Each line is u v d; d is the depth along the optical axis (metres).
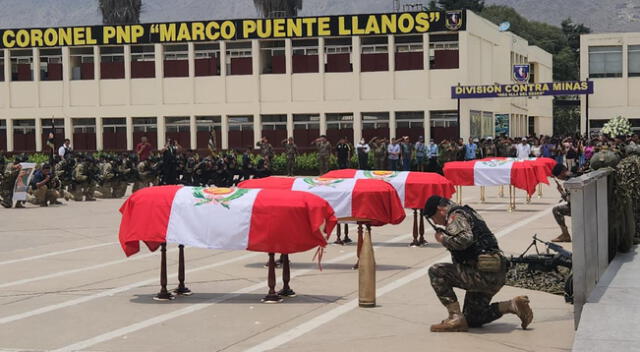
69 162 29.20
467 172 23.70
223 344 9.01
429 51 49.22
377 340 9.01
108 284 12.81
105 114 53.19
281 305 11.02
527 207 25.56
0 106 54.38
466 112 48.84
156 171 32.44
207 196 11.10
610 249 13.02
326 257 15.45
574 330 9.28
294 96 51.09
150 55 52.69
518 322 9.77
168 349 8.84
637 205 14.61
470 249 9.02
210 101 52.00
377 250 16.34
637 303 9.54
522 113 65.81
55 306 11.15
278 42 51.56
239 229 10.87
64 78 53.50
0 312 10.80
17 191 26.42
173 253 16.06
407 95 49.59
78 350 8.86
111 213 24.69
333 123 50.97
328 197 14.14
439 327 9.30
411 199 16.62
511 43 60.06
